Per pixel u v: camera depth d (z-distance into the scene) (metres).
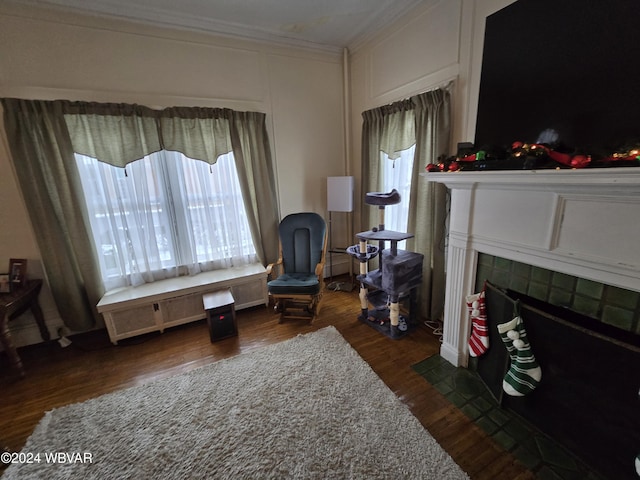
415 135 2.35
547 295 1.45
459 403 1.67
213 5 2.28
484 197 1.65
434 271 2.38
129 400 1.77
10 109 2.05
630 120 1.11
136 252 2.64
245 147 2.84
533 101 1.45
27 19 2.06
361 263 2.51
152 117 2.46
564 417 1.33
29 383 1.99
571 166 1.14
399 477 1.26
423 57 2.29
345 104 3.29
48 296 2.46
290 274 2.93
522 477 1.26
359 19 2.57
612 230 1.13
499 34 1.59
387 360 2.07
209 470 1.33
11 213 2.25
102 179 2.42
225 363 2.08
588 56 1.21
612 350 1.12
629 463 1.13
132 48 2.35
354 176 3.44
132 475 1.32
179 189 2.72
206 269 2.96
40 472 1.35
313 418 1.58
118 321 2.38
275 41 2.84
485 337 1.68
